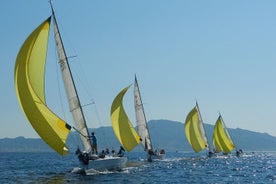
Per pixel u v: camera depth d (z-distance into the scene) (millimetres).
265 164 78125
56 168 61406
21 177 44938
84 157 45125
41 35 38594
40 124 38156
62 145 38969
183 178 45500
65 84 45625
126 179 42312
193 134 91688
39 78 38844
